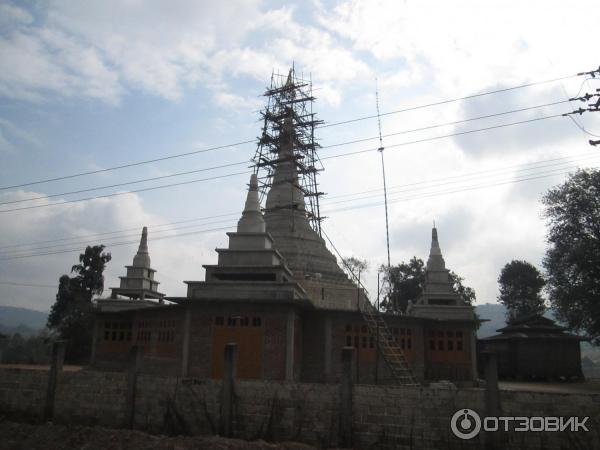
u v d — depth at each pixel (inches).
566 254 1884.8
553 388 1675.7
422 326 1627.7
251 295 1312.7
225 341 1311.5
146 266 2059.5
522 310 3440.0
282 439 842.8
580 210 1900.8
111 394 956.6
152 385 936.3
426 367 1614.2
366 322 1424.7
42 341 2751.0
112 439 845.8
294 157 2096.5
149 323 1680.6
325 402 839.7
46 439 868.0
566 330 2180.1
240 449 783.7
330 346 1433.3
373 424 810.2
